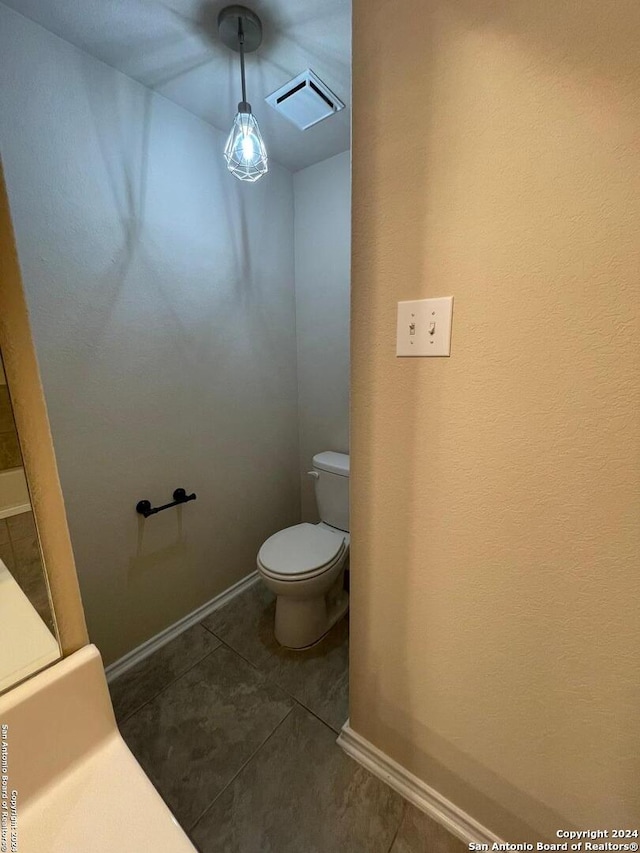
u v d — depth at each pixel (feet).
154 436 4.86
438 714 3.03
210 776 3.61
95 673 1.75
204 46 3.77
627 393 1.88
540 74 1.81
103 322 4.19
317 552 5.10
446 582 2.72
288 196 6.37
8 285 1.41
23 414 1.52
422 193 2.26
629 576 2.04
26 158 3.45
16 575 1.69
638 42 1.59
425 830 3.17
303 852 3.05
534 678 2.49
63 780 1.63
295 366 6.97
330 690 4.52
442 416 2.47
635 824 2.32
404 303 2.46
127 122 4.16
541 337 2.05
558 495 2.17
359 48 2.30
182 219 4.83
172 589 5.35
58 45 3.57
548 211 1.91
